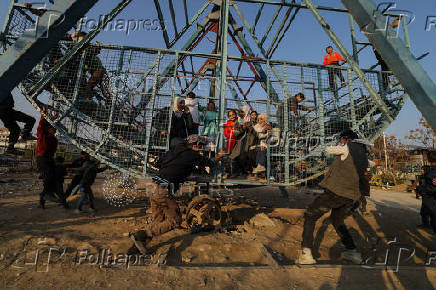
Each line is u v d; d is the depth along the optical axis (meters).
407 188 12.86
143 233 3.01
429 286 2.44
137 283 2.32
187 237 3.76
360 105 5.84
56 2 0.88
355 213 5.61
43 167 4.85
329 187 3.07
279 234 4.09
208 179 4.71
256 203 6.48
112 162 4.72
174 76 5.21
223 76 5.21
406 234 4.41
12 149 4.70
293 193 9.05
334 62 7.91
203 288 2.28
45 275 2.37
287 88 5.61
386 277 2.61
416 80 0.75
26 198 5.94
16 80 0.90
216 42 9.21
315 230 4.40
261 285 2.38
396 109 5.56
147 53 5.25
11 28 4.77
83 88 5.11
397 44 0.78
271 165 5.27
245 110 5.34
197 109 5.73
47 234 3.45
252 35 8.30
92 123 4.86
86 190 4.94
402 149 17.97
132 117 5.11
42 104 4.77
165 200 3.19
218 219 4.48
